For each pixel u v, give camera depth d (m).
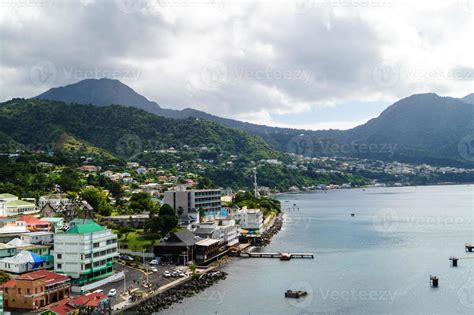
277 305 144.75
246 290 161.88
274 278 179.88
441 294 157.75
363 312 139.38
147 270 175.62
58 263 153.00
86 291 146.12
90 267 154.00
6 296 129.38
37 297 129.00
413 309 141.88
